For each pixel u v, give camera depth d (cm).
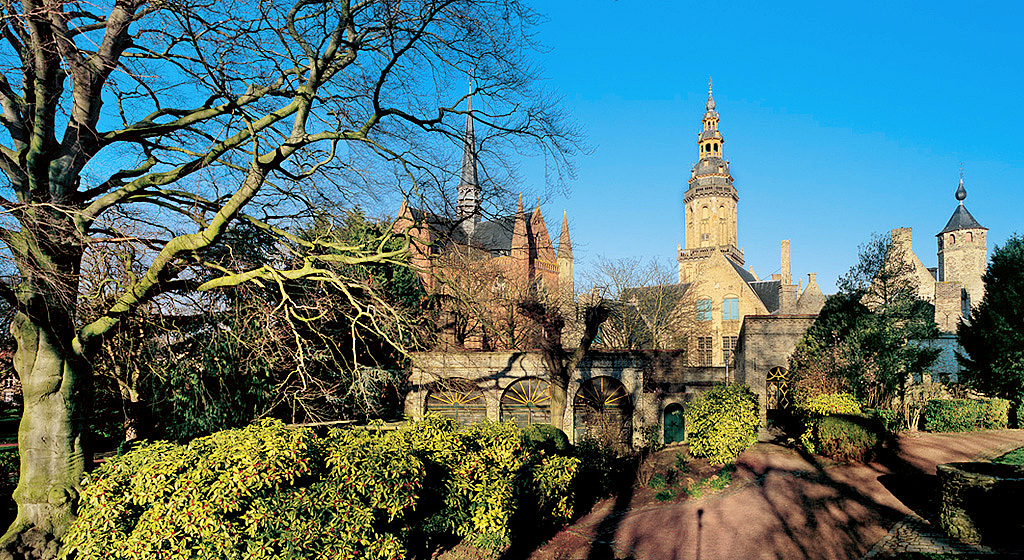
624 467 1691
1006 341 2272
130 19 848
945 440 1858
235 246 1179
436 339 1936
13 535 811
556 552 1010
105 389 1338
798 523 1118
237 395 1527
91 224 938
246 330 1302
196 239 897
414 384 2275
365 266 1468
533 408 2436
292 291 1338
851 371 2039
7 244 794
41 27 789
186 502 692
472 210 1262
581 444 1616
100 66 848
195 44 880
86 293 1012
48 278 755
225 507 688
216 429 1470
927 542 970
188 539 694
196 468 711
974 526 968
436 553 969
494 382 2436
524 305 1927
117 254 961
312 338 1641
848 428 1586
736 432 1661
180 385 1439
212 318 1302
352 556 752
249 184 905
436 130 1145
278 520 720
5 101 880
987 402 2158
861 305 2180
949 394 2750
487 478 992
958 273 6203
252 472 707
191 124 1058
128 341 1213
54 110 823
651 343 4203
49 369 867
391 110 1038
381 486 796
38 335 871
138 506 723
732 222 9906
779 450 1839
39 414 862
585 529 1160
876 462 1577
